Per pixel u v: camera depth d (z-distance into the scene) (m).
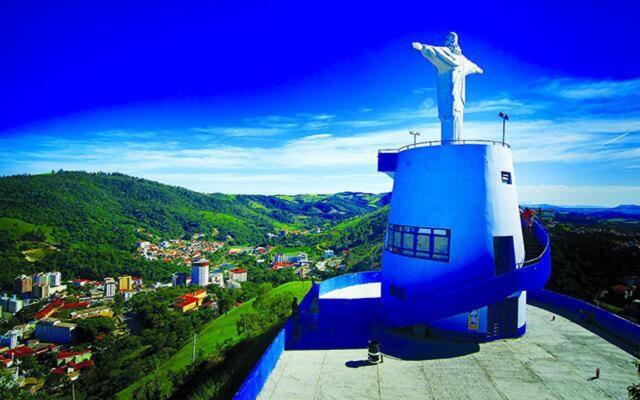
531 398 11.47
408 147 19.06
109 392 68.75
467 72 18.62
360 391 11.84
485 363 14.02
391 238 19.08
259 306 34.94
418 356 14.62
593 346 15.76
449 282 16.28
